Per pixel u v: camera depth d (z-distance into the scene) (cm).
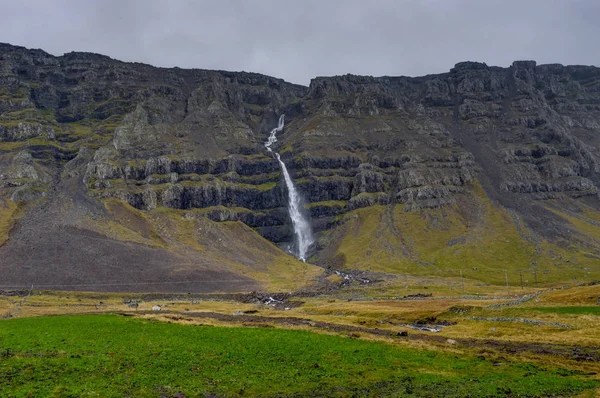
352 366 5788
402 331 8750
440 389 4950
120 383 4834
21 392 4431
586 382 5244
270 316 12825
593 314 9350
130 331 7425
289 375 5359
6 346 6103
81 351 5950
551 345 7719
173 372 5281
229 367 5569
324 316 12644
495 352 7056
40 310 15425
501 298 16625
